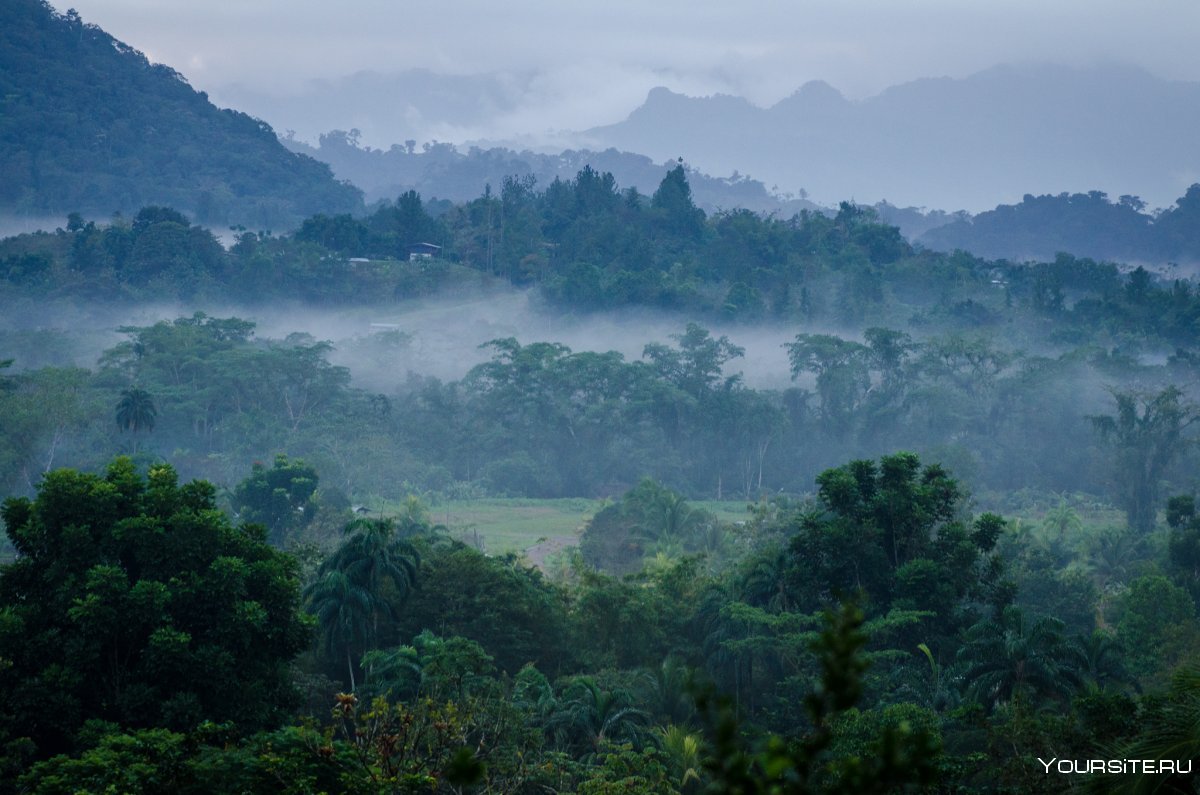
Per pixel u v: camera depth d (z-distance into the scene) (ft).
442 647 157.89
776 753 20.52
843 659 21.13
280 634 139.03
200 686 127.13
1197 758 54.03
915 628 187.83
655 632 194.29
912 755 21.25
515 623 193.06
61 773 93.56
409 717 102.27
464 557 195.83
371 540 186.09
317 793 89.25
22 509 137.59
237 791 92.32
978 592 199.72
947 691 159.94
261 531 150.51
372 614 184.44
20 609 127.24
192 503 146.00
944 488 208.33
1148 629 213.66
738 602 188.75
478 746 117.39
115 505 138.10
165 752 94.89
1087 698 105.19
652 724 161.99
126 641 129.49
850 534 195.21
